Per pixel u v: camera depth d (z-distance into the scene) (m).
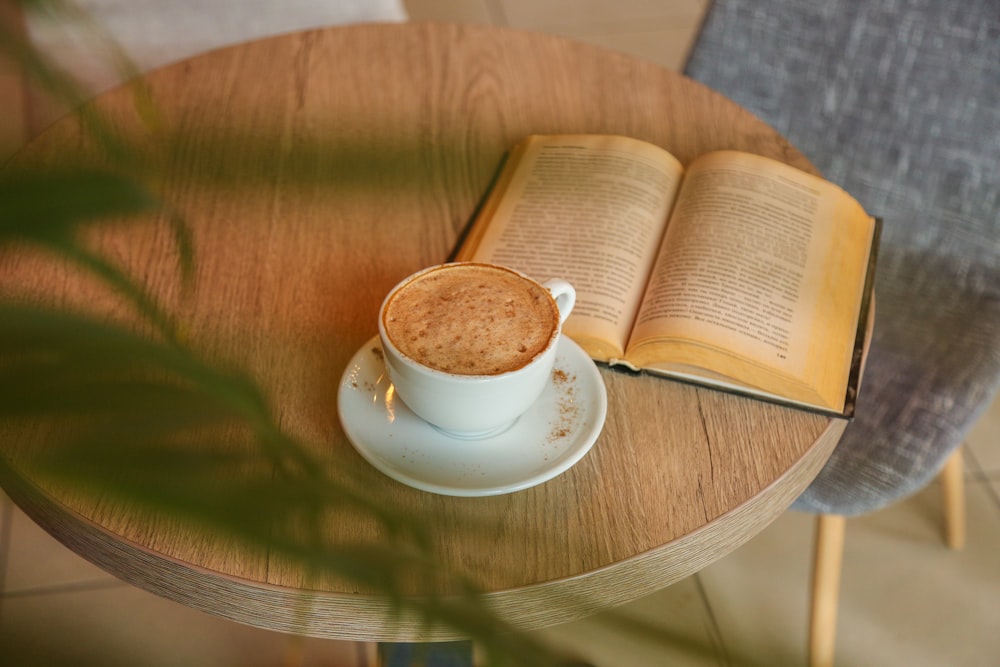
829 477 1.05
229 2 1.40
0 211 0.24
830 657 1.19
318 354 0.84
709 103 1.07
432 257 0.92
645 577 0.76
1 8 0.22
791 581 1.50
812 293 0.87
